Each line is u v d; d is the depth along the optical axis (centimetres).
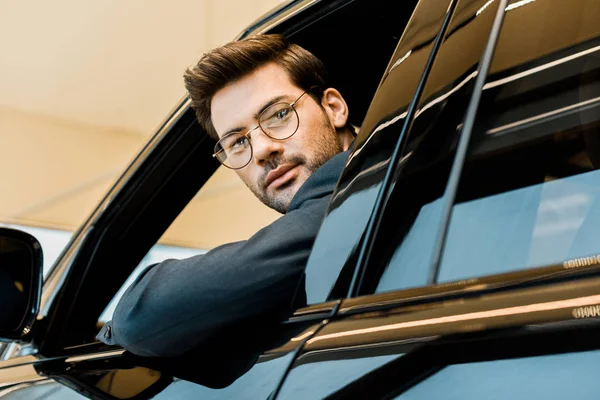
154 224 154
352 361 62
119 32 661
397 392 56
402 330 61
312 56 149
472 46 77
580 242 56
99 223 147
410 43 87
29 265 125
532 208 61
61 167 718
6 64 673
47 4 634
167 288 92
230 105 144
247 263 89
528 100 68
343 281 73
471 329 55
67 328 140
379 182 76
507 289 57
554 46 70
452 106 74
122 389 91
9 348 141
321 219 94
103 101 712
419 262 66
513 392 48
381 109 84
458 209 66
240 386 73
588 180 60
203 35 675
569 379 46
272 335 78
